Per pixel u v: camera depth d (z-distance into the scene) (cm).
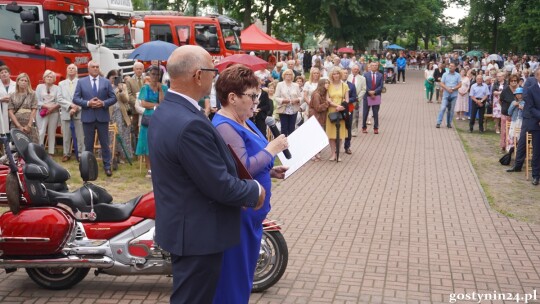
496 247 752
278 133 468
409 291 601
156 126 350
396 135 1828
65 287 589
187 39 2212
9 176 554
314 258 696
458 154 1493
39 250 556
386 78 4369
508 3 6725
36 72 1424
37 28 1420
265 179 423
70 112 1219
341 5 5003
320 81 1359
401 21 7500
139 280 621
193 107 354
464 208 952
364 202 980
